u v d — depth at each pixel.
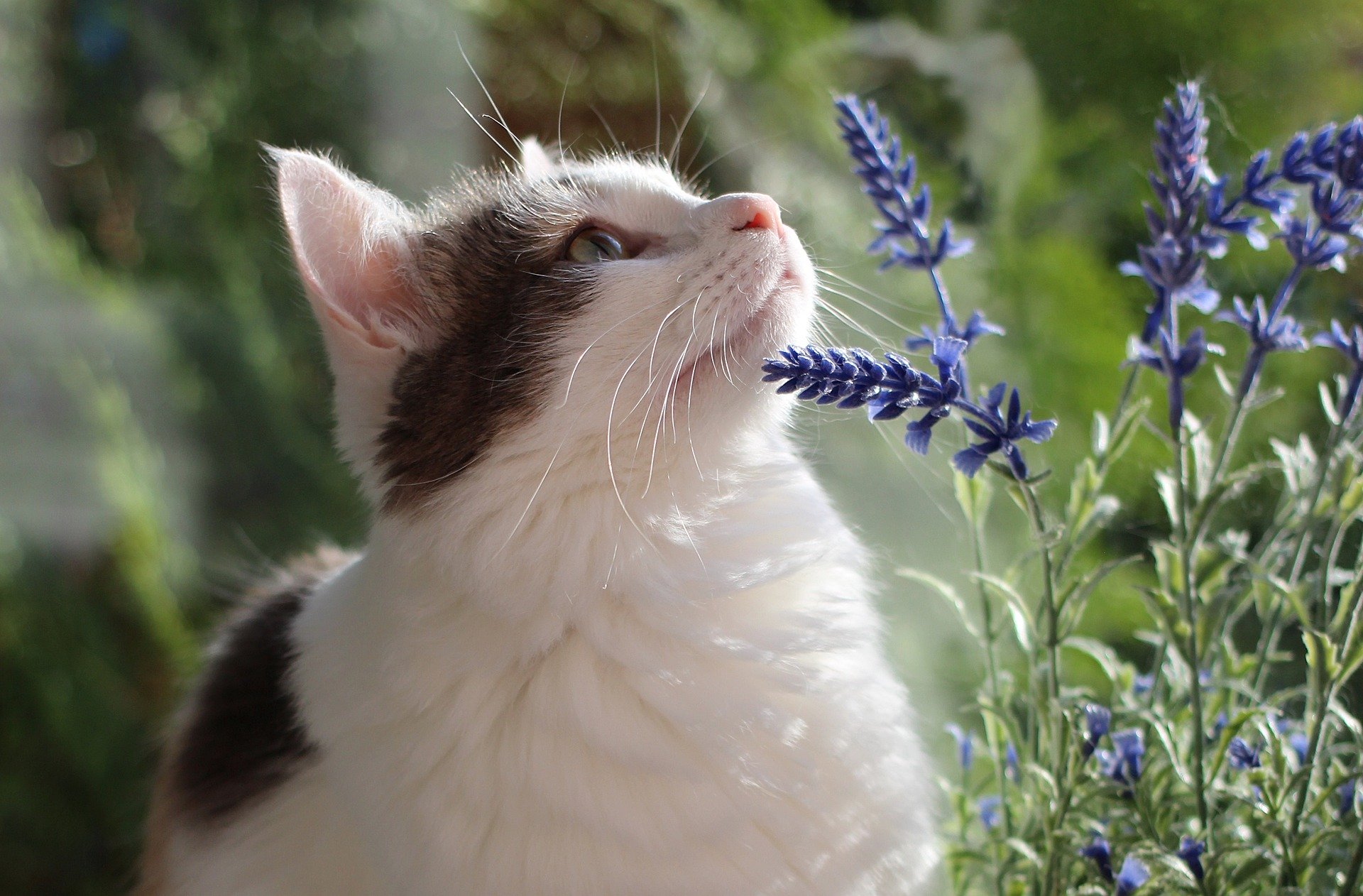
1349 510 0.68
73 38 1.34
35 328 1.14
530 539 0.73
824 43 1.06
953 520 0.85
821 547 0.75
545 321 0.74
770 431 0.77
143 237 1.28
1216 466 0.69
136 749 1.03
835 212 1.03
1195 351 0.67
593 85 1.20
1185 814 0.72
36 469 1.09
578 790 0.70
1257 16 0.84
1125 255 0.90
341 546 1.11
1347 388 0.69
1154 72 0.87
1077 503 0.71
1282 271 0.80
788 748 0.71
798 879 0.71
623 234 0.77
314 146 1.27
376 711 0.73
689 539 0.73
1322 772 0.70
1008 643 0.85
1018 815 0.74
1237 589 0.69
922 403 0.67
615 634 0.72
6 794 1.01
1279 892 0.66
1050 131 0.95
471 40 1.21
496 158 0.96
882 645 0.78
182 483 1.16
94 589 1.07
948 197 0.99
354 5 1.27
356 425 0.76
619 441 0.73
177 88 1.31
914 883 0.72
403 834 0.72
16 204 1.18
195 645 1.02
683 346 0.73
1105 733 0.70
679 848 0.70
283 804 0.79
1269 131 0.82
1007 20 0.97
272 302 1.26
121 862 1.00
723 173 1.05
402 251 0.77
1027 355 0.92
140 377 1.17
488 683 0.72
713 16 1.11
